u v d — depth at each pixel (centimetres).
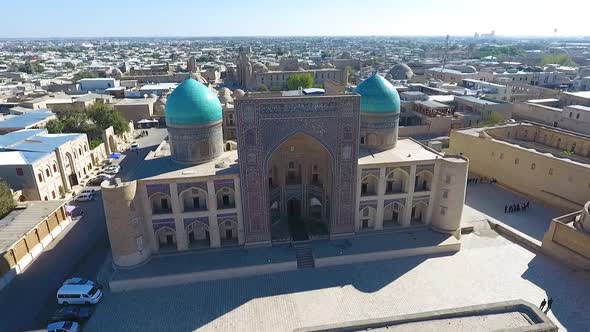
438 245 3102
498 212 3809
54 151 4228
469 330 1667
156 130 7319
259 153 2875
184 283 2806
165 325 2402
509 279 2783
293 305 2561
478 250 3158
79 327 2381
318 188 3419
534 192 4066
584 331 2284
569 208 3725
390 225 3388
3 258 2792
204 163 3191
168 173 2970
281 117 2817
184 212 2948
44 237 3322
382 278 2822
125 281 2720
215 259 2955
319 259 2948
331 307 2534
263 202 3014
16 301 2641
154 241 2995
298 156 3394
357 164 3047
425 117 6275
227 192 3012
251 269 2873
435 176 3238
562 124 5822
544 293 2622
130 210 2761
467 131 5016
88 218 3819
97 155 5450
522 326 1681
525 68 12381
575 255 2880
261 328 2366
